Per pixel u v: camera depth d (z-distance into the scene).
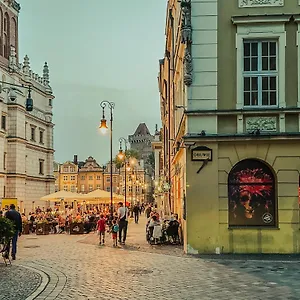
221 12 19.53
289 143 18.91
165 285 12.45
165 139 48.28
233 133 19.11
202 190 19.06
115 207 58.09
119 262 17.22
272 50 19.53
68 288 12.31
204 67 19.38
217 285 12.30
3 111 65.81
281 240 18.83
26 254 20.59
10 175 66.88
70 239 29.64
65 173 136.75
